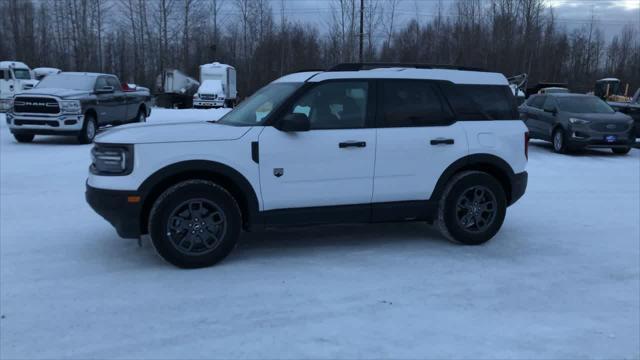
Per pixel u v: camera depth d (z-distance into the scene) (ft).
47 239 19.62
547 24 183.52
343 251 18.70
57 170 34.17
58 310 13.66
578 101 49.26
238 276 16.12
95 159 16.61
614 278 16.56
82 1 171.01
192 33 176.65
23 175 32.35
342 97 17.88
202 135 16.46
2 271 16.33
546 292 15.31
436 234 21.07
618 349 12.07
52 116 46.24
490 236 19.62
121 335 12.39
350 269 16.84
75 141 50.65
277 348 11.84
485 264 17.57
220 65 131.75
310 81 17.66
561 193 30.19
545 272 16.96
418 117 18.65
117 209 16.02
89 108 48.75
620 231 22.11
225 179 16.97
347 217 18.04
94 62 174.70
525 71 171.73
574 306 14.39
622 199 28.66
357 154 17.71
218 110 100.22
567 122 46.65
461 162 19.04
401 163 18.26
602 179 34.99
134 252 18.24
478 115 19.44
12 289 14.96
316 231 21.24
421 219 19.25
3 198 26.18
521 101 84.28
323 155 17.37
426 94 18.86
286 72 181.57
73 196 26.76
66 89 49.03
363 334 12.54
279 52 181.78
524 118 53.36
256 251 18.57
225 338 12.28
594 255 18.80
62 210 23.98
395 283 15.72
